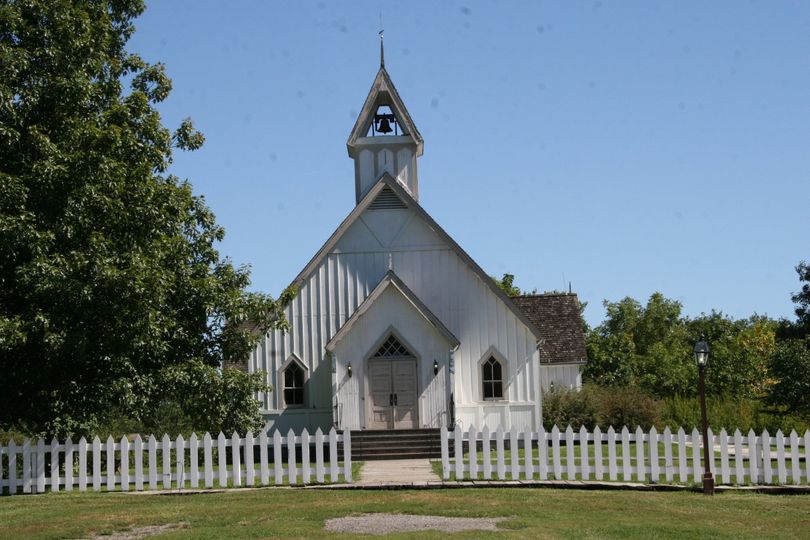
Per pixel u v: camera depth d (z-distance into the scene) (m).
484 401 32.22
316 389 32.09
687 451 27.75
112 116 21.27
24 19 20.50
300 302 32.53
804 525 14.48
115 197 20.14
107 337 19.89
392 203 33.03
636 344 68.38
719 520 14.85
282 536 13.43
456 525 14.21
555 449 19.36
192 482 19.23
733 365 55.84
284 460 31.92
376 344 30.62
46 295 18.88
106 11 22.77
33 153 20.14
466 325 32.59
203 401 21.86
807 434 18.61
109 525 14.72
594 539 13.13
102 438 26.98
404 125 35.28
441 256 32.84
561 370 38.38
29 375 20.38
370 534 13.52
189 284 22.17
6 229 18.28
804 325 45.75
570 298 40.66
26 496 18.34
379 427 30.38
